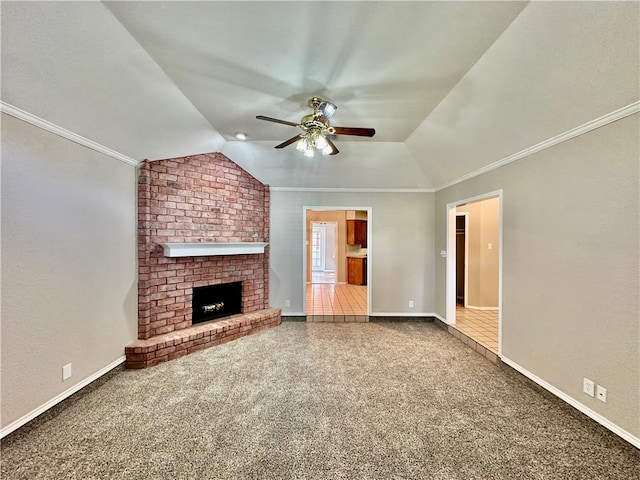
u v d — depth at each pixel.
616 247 1.88
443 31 1.80
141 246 3.19
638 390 1.76
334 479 1.60
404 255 4.82
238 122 3.17
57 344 2.23
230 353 3.39
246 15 1.67
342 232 8.73
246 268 4.39
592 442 1.89
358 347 3.61
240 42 1.90
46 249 2.13
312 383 2.69
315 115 2.43
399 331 4.26
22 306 1.96
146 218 3.21
